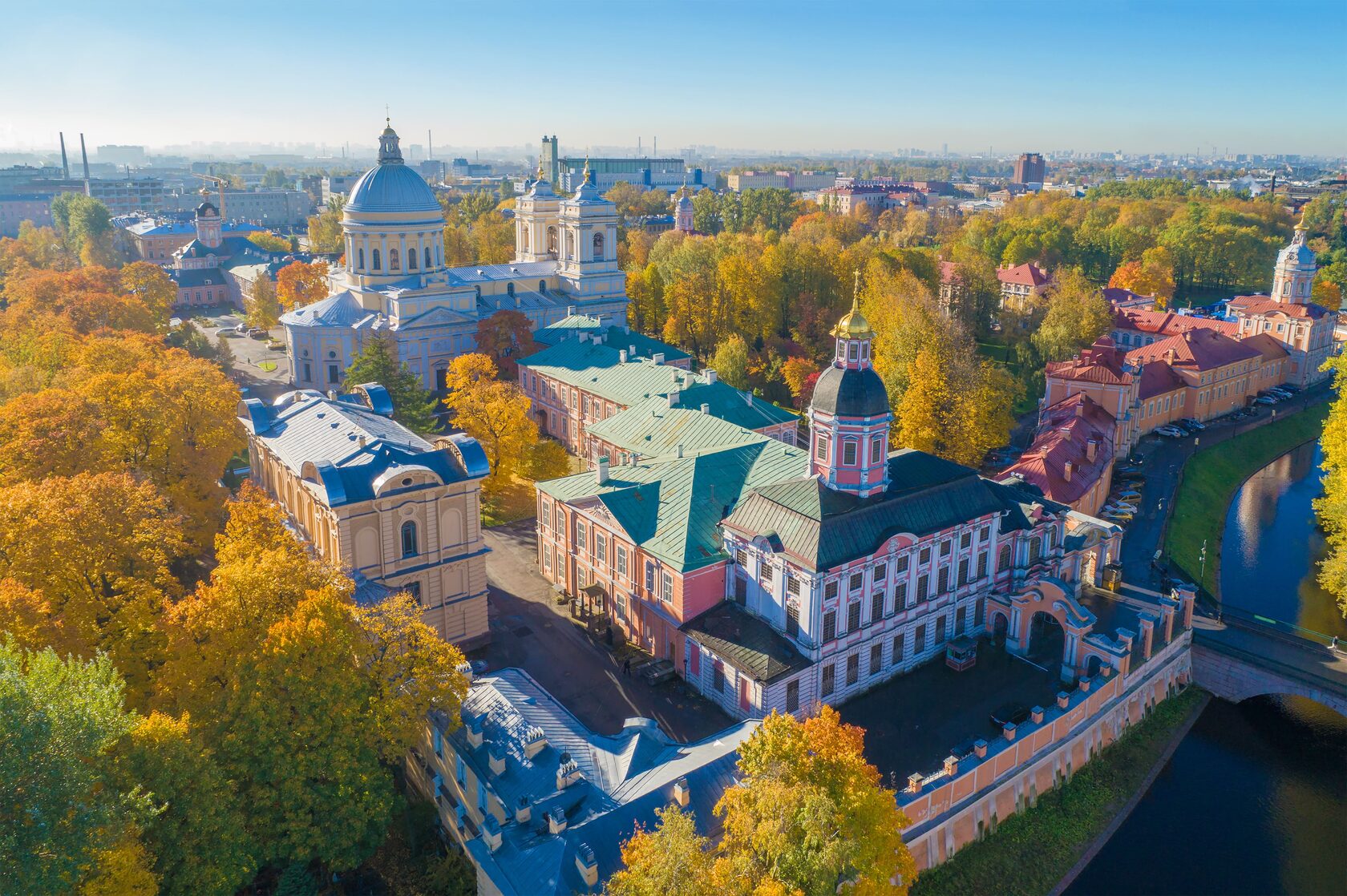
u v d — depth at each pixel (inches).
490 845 2062.0
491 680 2689.5
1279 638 3440.0
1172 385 6087.6
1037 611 3228.3
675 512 3275.1
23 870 1605.6
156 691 2379.4
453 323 6412.4
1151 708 3245.6
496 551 4131.4
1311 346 7091.5
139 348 5054.1
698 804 2148.1
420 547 3216.0
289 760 2149.4
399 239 6432.1
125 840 1809.8
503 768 2252.7
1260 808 2888.8
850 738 2026.3
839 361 3016.7
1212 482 5260.8
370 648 2329.0
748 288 7032.5
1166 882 2610.7
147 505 2984.7
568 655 3316.9
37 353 5246.1
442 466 3267.7
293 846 2155.5
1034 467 4185.5
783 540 2965.1
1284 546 4606.3
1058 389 5506.9
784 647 2923.2
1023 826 2753.4
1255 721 3262.8
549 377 5561.0
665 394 4591.5
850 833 1847.9
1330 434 4367.6
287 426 3818.9
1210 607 3688.5
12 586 2357.3
